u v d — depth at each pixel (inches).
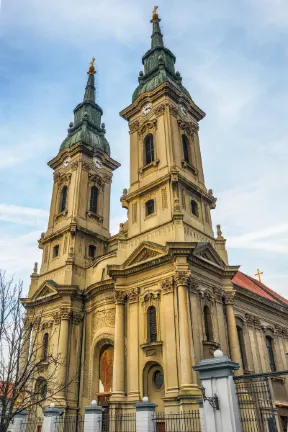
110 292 1300.4
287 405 1259.8
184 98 1523.1
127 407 1035.9
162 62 1644.9
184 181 1290.6
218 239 1327.5
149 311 1128.2
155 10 1985.7
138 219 1310.3
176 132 1405.0
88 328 1348.4
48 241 1648.6
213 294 1156.5
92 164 1776.6
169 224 1203.2
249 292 1467.8
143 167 1384.1
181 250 1080.2
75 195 1651.1
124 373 1094.4
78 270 1487.5
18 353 761.6
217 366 524.7
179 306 1027.9
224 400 506.0
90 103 2060.8
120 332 1143.6
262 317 1534.2
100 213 1713.8
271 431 520.7
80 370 1295.5
